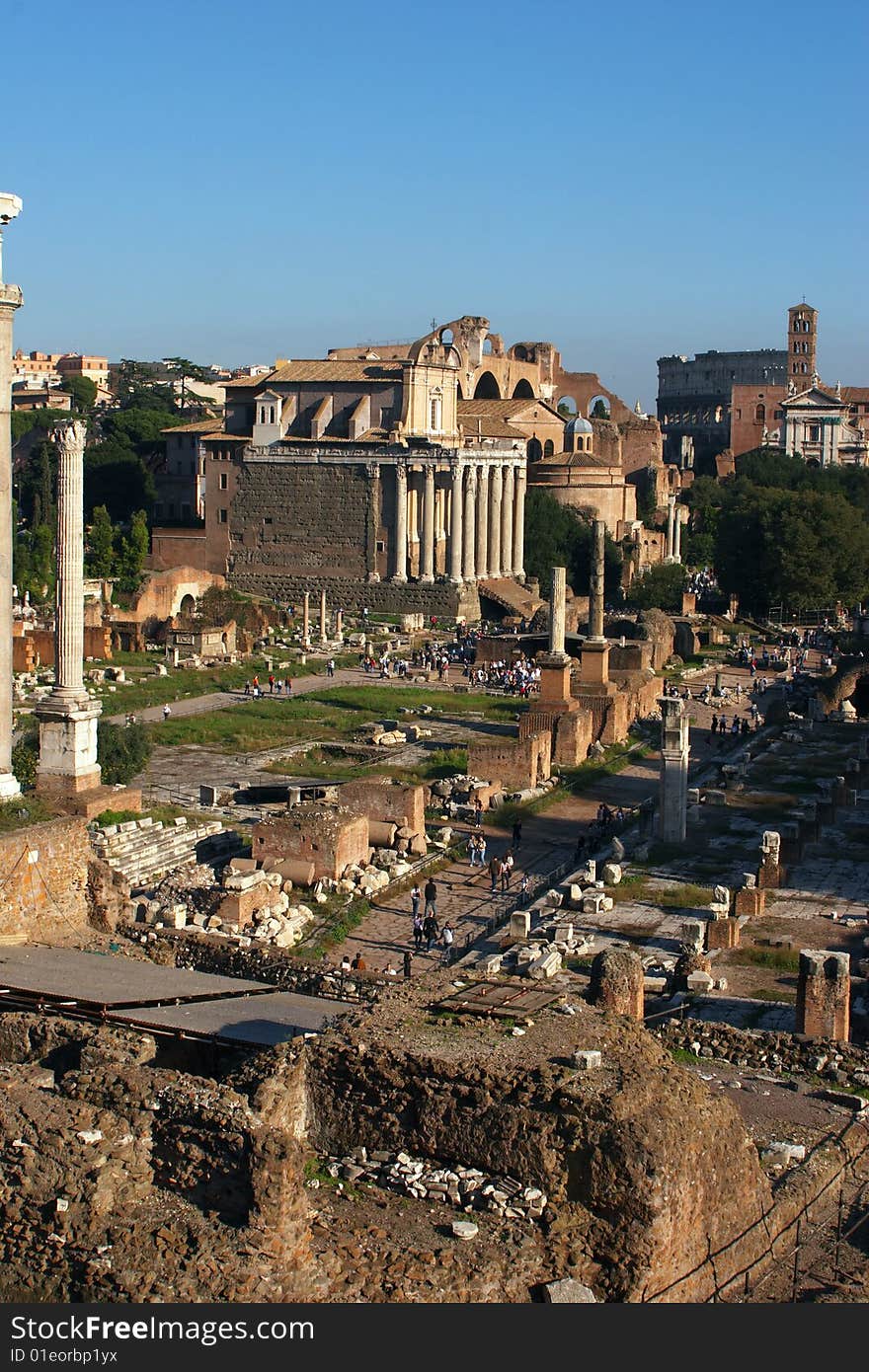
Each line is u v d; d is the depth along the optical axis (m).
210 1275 26.75
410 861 82.12
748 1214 30.91
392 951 66.25
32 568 183.75
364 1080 31.17
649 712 135.50
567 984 44.78
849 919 64.94
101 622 165.75
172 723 125.62
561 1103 29.31
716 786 97.88
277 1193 27.16
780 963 58.31
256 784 102.62
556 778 107.25
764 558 197.88
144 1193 28.80
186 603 185.00
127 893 48.69
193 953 45.94
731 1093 39.31
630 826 90.38
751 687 152.25
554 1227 28.53
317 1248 27.61
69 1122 29.70
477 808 93.50
